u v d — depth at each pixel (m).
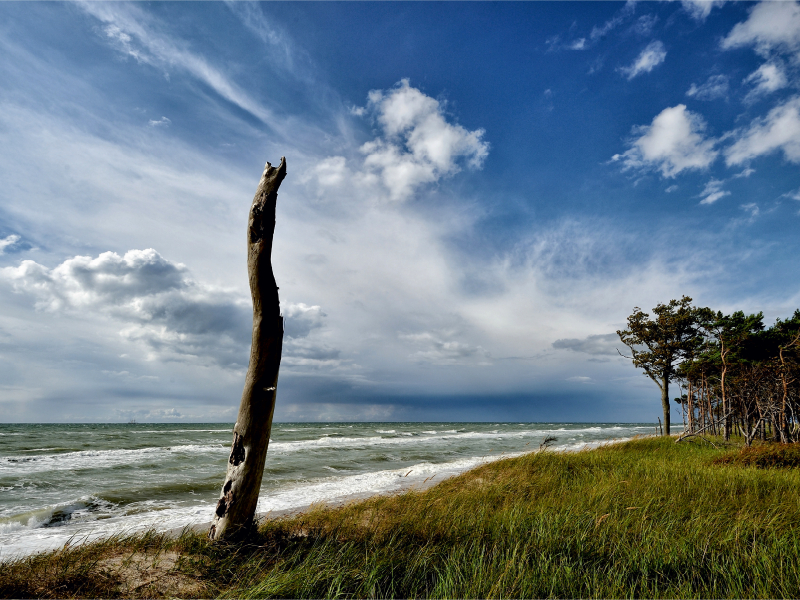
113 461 19.92
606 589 3.84
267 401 5.38
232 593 3.80
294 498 11.95
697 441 20.00
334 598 3.81
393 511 7.84
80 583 3.93
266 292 5.46
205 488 13.62
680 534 5.39
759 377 19.11
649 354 25.61
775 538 4.96
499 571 4.23
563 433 58.50
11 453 23.06
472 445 33.09
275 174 5.66
